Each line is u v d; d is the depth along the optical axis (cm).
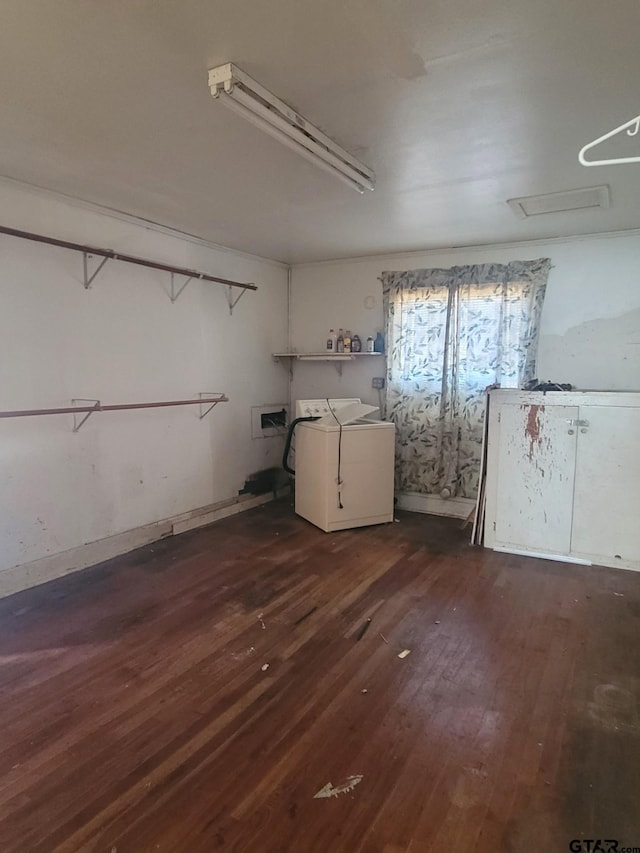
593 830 142
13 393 282
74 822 144
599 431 322
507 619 260
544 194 283
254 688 204
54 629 249
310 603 277
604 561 327
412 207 309
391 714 189
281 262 488
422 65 161
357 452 397
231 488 451
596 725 183
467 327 415
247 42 149
